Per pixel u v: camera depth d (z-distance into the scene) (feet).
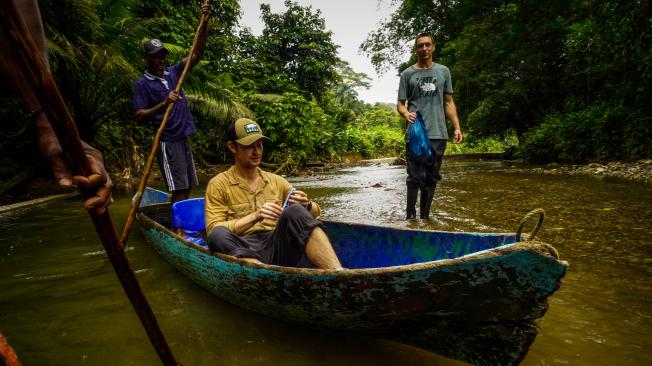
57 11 21.39
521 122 50.14
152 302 7.39
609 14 31.09
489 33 46.24
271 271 5.61
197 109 32.65
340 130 68.13
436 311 4.65
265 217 7.18
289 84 56.85
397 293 4.70
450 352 5.04
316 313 5.50
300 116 46.14
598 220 12.27
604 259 8.67
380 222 13.17
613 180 21.77
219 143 44.83
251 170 8.15
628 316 6.12
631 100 31.78
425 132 13.10
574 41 36.04
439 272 4.42
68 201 21.42
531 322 4.35
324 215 14.98
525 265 4.07
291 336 5.97
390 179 30.04
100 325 6.54
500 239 6.16
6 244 12.16
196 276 7.84
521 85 44.47
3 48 2.95
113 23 26.27
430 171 13.42
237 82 51.13
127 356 5.57
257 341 5.84
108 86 27.35
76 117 27.30
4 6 2.30
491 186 21.94
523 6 41.19
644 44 29.04
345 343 5.72
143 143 36.29
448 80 13.70
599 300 6.68
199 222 11.43
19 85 3.03
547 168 32.07
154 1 35.78
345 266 8.74
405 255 7.71
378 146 83.05
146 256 10.46
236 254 6.73
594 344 5.37
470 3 49.65
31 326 6.55
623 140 29.94
